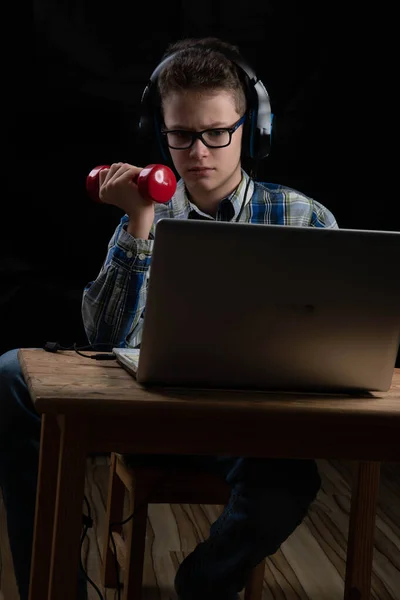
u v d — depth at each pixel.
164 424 1.23
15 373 1.59
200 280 1.23
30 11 3.42
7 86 3.45
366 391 1.38
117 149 3.54
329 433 1.28
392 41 3.57
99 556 2.35
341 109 3.60
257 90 1.79
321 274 1.25
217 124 1.70
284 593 2.15
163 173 1.51
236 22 3.49
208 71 1.68
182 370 1.29
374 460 1.30
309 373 1.32
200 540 2.55
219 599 1.56
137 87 3.50
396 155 3.65
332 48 3.55
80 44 3.45
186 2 3.46
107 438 1.22
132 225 1.62
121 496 2.12
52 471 1.30
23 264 3.56
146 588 2.14
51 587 1.21
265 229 1.21
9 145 3.49
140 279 1.65
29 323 3.58
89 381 1.31
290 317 1.27
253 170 1.89
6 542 2.41
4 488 1.58
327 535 2.65
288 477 1.50
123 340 1.71
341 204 3.67
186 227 1.19
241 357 1.29
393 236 1.24
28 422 1.57
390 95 3.61
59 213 3.55
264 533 1.50
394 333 1.30
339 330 1.29
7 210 3.52
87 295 1.69
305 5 3.51
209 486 1.78
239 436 1.26
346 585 1.90
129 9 3.45
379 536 2.65
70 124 3.51
